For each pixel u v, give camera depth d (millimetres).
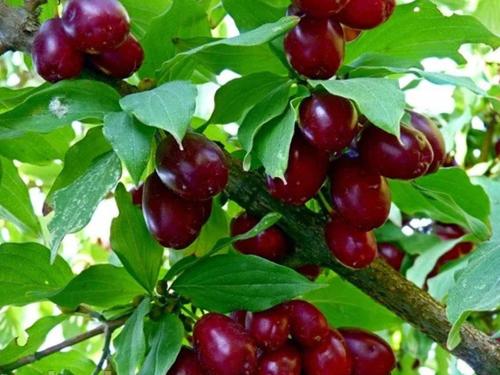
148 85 266
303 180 248
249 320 255
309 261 283
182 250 298
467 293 241
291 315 258
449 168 284
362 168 255
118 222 267
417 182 294
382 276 277
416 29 276
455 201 294
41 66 251
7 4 272
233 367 241
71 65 250
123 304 277
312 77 246
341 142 240
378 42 280
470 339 271
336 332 267
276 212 274
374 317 311
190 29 273
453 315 239
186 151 241
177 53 273
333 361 259
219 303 258
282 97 243
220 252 295
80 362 315
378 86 231
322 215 277
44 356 282
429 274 417
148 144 224
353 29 269
